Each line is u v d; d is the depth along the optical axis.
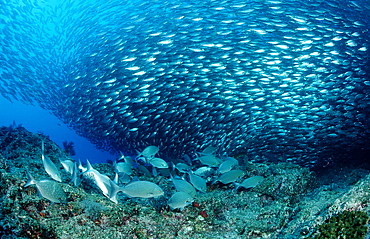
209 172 8.12
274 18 13.10
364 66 11.73
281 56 12.47
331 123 11.23
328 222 3.47
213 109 12.57
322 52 12.30
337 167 12.13
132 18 15.24
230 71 12.69
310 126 11.58
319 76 11.95
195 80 12.63
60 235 3.77
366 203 3.51
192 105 12.43
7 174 4.26
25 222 3.34
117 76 14.42
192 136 12.88
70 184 5.55
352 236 2.98
